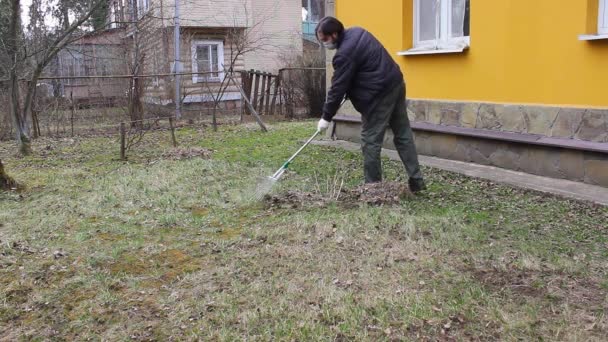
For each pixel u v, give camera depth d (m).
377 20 8.00
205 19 17.31
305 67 14.20
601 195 5.03
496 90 6.43
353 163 6.89
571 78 5.60
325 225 4.29
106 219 4.79
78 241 4.20
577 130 5.56
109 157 7.98
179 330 2.88
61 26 10.32
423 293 3.17
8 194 5.68
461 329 2.81
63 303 3.21
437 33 7.29
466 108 6.83
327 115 5.18
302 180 5.99
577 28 5.48
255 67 18.92
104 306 3.15
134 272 3.61
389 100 5.11
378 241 3.98
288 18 19.52
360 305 3.05
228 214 4.82
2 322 3.01
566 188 5.32
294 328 2.85
